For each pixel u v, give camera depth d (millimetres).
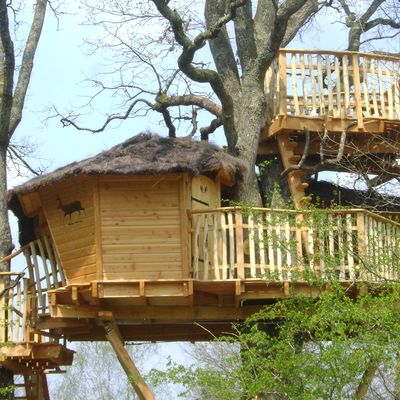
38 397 18094
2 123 17609
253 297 15164
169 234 15430
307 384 11898
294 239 14758
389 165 19578
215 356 24109
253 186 17438
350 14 22938
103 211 15516
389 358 11867
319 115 17859
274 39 17453
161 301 15570
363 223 14969
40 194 16375
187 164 15305
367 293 13656
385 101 18734
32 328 16297
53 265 16656
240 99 18547
